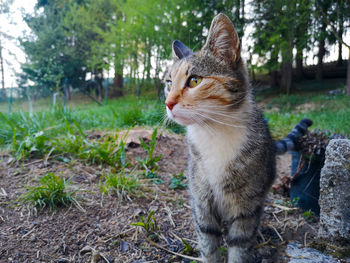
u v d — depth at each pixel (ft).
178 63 0.96
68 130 1.83
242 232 0.94
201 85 0.84
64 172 1.46
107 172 1.52
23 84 7.58
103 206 1.22
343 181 0.95
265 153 0.93
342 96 5.06
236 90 0.87
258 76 9.35
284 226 1.20
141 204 1.28
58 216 1.14
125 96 7.20
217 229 1.01
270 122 3.11
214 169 0.91
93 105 6.45
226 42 0.88
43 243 1.00
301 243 1.07
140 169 1.64
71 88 8.77
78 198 1.24
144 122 2.50
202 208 0.97
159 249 1.03
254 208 0.92
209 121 0.86
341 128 2.62
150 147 1.75
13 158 1.55
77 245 1.01
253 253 1.01
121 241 1.04
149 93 5.12
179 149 2.03
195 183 0.97
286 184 1.53
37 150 1.64
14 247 0.96
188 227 1.16
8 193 1.26
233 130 0.88
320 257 0.96
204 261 0.96
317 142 1.32
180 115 0.86
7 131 1.92
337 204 0.98
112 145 1.71
